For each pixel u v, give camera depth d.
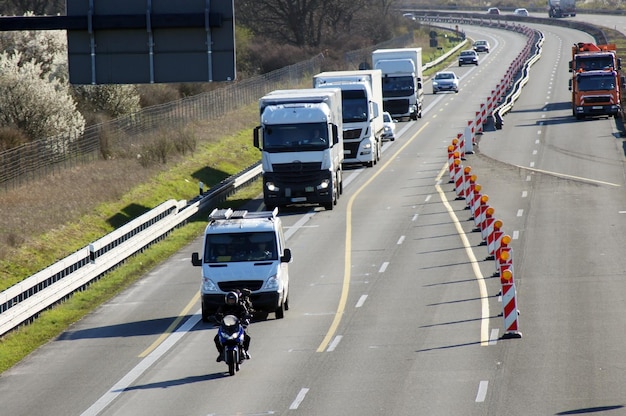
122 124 128.75
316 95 101.50
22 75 116.81
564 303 60.00
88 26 61.31
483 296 62.84
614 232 81.50
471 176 94.38
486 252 76.69
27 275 76.75
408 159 133.62
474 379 45.19
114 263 76.94
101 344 57.06
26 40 143.62
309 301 64.62
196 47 61.91
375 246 81.38
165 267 78.44
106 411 43.91
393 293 65.25
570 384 43.56
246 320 49.41
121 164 115.31
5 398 47.56
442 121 175.25
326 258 77.94
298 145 98.75
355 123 126.56
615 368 45.81
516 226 86.12
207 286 59.66
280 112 99.44
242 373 48.72
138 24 61.31
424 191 108.06
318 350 52.41
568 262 71.62
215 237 61.16
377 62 175.88
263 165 99.44
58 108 117.56
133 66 62.12
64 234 87.62
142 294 69.69
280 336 55.97
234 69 61.97
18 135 108.31
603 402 40.66
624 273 67.12
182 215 94.25
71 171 107.94
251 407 42.81
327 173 99.12
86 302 68.06
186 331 58.78
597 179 109.12
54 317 63.84
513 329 52.78
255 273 59.53
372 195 107.69
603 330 53.16
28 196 95.06
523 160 125.19
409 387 44.53
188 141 130.00
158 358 53.00
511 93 194.88
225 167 130.00
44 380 50.34
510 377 45.22
